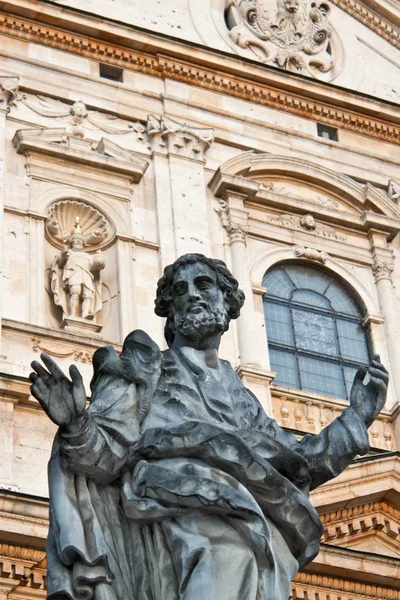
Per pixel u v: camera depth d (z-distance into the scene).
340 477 29.98
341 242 36.06
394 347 34.69
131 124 35.19
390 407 33.41
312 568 28.11
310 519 8.20
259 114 37.06
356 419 8.74
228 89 36.94
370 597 28.56
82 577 7.86
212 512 7.93
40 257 31.72
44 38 35.41
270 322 33.97
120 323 31.56
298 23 39.00
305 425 31.92
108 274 32.50
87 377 30.20
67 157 33.50
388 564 28.69
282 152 36.72
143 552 8.05
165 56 36.44
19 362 29.83
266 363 32.84
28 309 30.84
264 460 8.16
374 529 30.39
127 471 8.17
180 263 9.18
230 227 34.56
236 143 36.25
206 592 7.66
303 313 34.59
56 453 8.18
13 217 32.12
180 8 37.84
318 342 34.28
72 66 35.38
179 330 8.98
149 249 33.19
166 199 34.19
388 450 31.88
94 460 8.09
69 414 7.98
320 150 37.28
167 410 8.50
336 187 36.66
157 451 8.14
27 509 26.33
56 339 30.45
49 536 8.12
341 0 39.91
